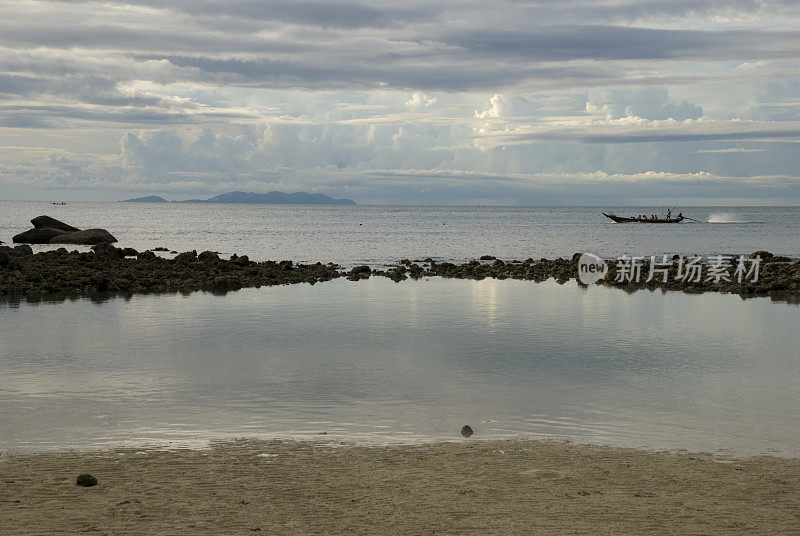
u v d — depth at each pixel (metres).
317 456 13.51
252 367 21.23
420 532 9.87
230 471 12.61
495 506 10.90
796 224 180.38
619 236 118.38
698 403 17.59
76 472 12.49
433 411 16.80
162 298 37.62
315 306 34.75
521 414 16.62
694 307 35.03
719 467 12.95
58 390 18.41
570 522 10.23
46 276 43.53
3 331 27.08
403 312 32.81
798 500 11.20
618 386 19.25
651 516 10.48
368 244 94.50
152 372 20.48
